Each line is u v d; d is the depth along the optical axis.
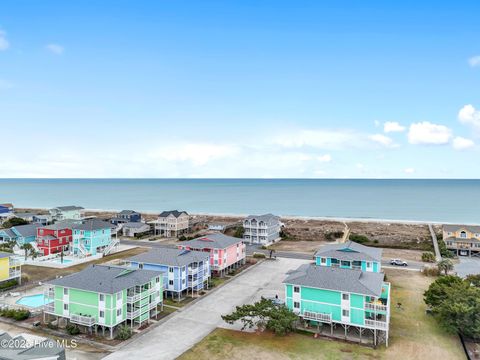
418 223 102.31
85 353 32.75
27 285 53.16
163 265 47.81
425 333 38.06
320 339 36.25
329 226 104.44
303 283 38.47
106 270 40.78
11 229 82.25
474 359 32.88
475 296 37.47
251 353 33.22
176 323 40.06
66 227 78.19
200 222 113.31
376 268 51.53
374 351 33.97
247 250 80.75
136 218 114.62
